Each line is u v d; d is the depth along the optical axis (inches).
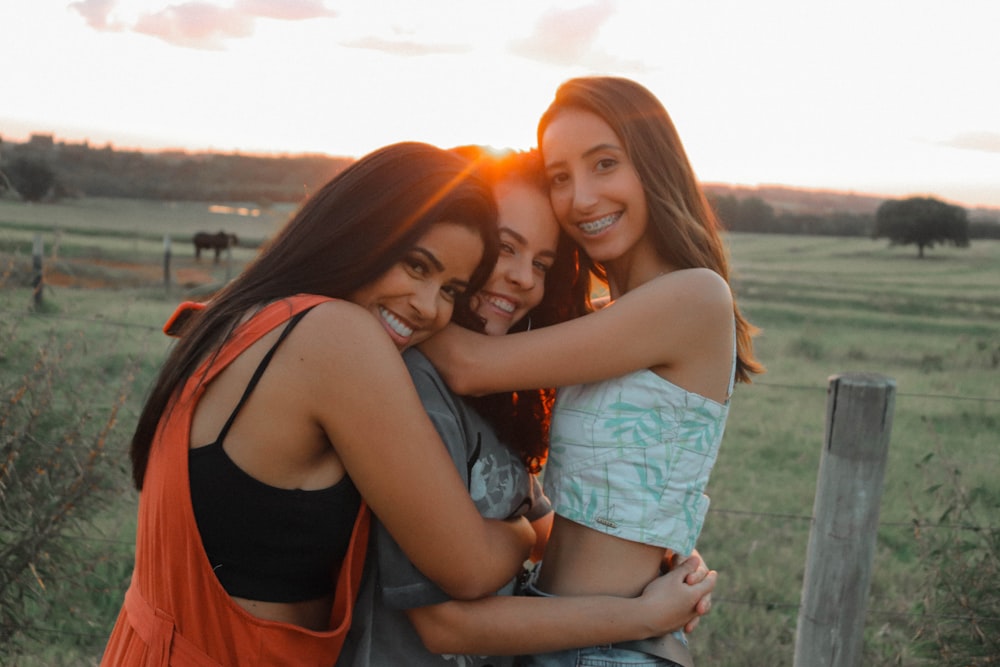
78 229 1299.2
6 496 117.5
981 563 128.5
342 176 59.7
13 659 119.6
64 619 132.3
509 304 70.3
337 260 57.6
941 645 127.0
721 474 251.4
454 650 61.1
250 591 54.9
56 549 122.3
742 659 142.4
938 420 314.3
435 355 65.7
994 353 474.0
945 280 1346.0
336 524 56.5
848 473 109.1
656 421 66.7
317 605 58.6
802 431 303.7
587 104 68.1
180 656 53.9
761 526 211.0
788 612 164.1
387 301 59.9
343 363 53.7
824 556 111.2
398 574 58.9
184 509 53.4
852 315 745.6
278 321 54.6
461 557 57.8
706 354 67.4
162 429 55.9
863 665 137.6
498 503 66.8
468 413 65.9
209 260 1051.9
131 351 224.5
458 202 58.8
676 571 67.1
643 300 65.9
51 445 120.6
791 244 2128.4
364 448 54.4
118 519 148.6
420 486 55.6
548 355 64.0
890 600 162.4
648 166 68.9
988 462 242.8
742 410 335.0
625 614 63.6
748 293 915.4
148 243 1245.1
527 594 69.2
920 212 1929.1
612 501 66.7
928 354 507.2
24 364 127.2
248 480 53.3
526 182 69.9
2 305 136.7
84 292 520.4
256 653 53.9
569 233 72.0
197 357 56.7
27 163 2020.2
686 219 70.4
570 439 68.7
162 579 54.7
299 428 53.9
